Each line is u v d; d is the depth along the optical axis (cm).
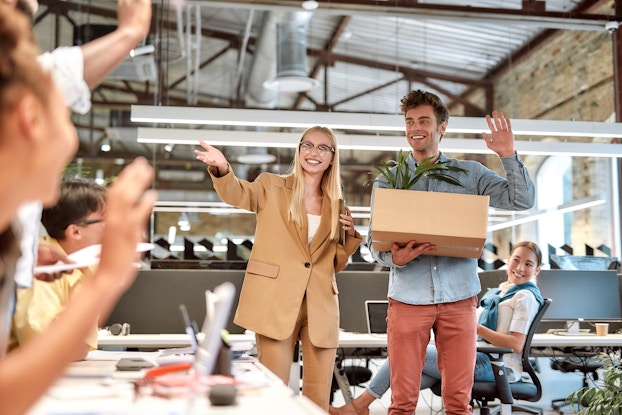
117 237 57
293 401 101
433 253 242
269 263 254
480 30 921
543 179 897
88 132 1011
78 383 119
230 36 1009
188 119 556
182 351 170
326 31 995
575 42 854
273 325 247
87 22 868
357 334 396
